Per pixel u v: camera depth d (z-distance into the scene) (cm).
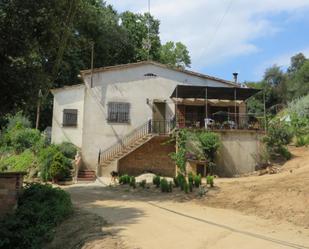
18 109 1480
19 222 967
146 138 2602
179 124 2592
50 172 2223
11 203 1062
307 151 2617
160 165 2661
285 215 1086
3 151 2969
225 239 851
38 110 3247
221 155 2367
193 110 2797
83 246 816
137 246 784
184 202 1419
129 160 2645
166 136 2592
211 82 2839
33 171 2366
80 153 2633
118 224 1018
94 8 3581
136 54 4578
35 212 1033
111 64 4394
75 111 2750
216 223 1033
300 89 5856
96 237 858
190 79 2822
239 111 2827
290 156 2472
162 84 2791
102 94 2723
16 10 1396
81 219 1062
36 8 1410
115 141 2695
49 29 1487
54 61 1627
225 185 1655
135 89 2761
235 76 2992
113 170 2527
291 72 7338
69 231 957
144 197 1577
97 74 2736
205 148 2302
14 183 1077
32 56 1470
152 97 2767
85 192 1784
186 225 1006
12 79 1345
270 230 948
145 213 1201
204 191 1532
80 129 2730
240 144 2405
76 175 2314
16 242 916
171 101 2781
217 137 2339
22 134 2978
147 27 4916
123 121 2719
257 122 2652
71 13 1631
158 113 2767
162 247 784
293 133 2919
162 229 955
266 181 1620
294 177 1578
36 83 1433
